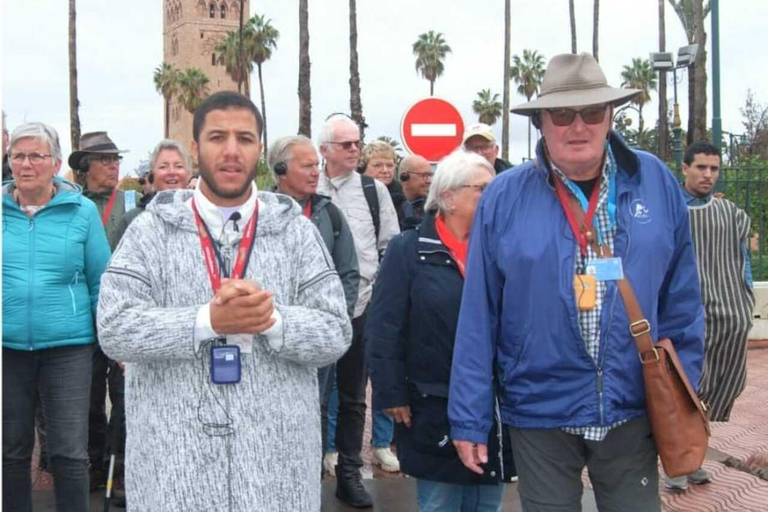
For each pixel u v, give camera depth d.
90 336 4.34
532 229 3.02
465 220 3.63
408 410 3.64
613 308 2.95
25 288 4.16
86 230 4.35
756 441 7.08
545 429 3.05
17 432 4.23
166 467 2.46
